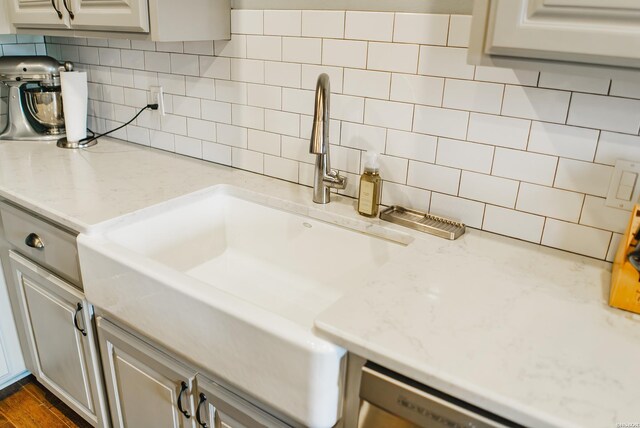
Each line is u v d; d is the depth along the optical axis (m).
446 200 1.28
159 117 1.85
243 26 1.51
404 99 1.27
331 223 1.35
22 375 1.93
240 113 1.62
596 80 1.01
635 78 0.74
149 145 1.94
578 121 1.05
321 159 1.34
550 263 1.09
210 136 1.73
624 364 0.76
